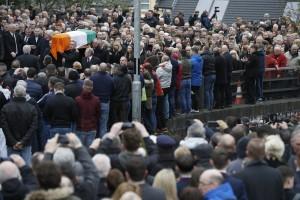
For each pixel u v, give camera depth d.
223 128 31.61
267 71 63.50
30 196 19.12
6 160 22.89
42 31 54.59
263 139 25.94
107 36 57.06
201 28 65.25
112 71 45.81
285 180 24.08
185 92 52.22
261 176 23.47
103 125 43.75
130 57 51.75
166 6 110.31
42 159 21.73
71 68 46.66
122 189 20.45
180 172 23.16
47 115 38.69
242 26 71.06
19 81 37.59
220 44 60.00
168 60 49.03
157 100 49.03
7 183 21.31
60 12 75.75
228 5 107.19
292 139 25.50
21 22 58.03
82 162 22.14
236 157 25.94
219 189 21.41
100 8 88.94
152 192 21.31
